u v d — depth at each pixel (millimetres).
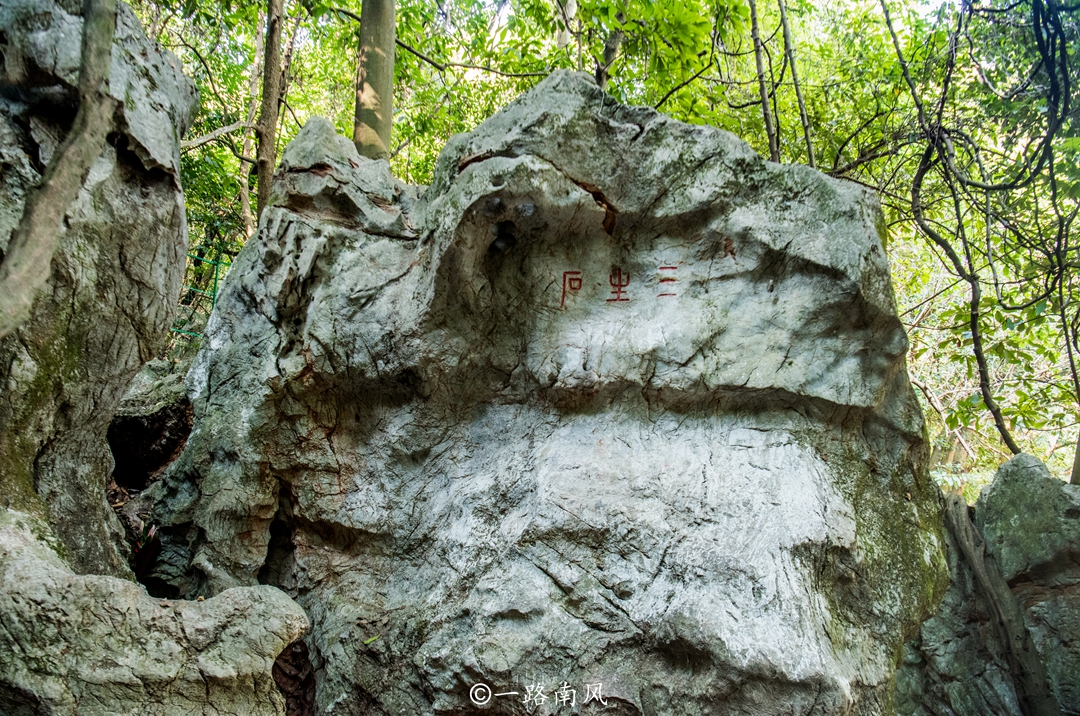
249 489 4355
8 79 3125
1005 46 5602
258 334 4555
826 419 3953
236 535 4371
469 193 3693
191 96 4086
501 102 9750
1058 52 5254
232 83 9359
